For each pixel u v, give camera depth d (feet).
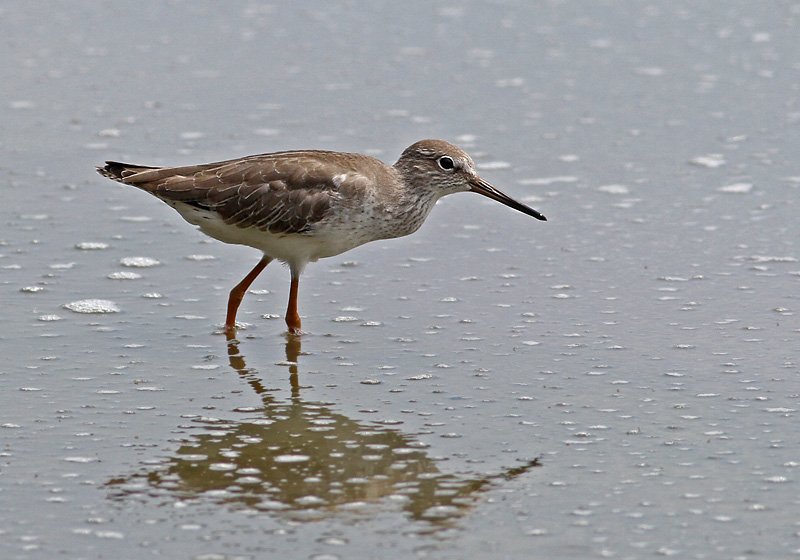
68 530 33.83
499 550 32.78
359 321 51.80
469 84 87.92
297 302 53.88
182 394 43.83
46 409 42.11
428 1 109.60
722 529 33.81
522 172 71.46
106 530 33.81
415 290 55.52
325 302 54.34
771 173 70.03
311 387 44.60
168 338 49.57
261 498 35.81
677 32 99.86
